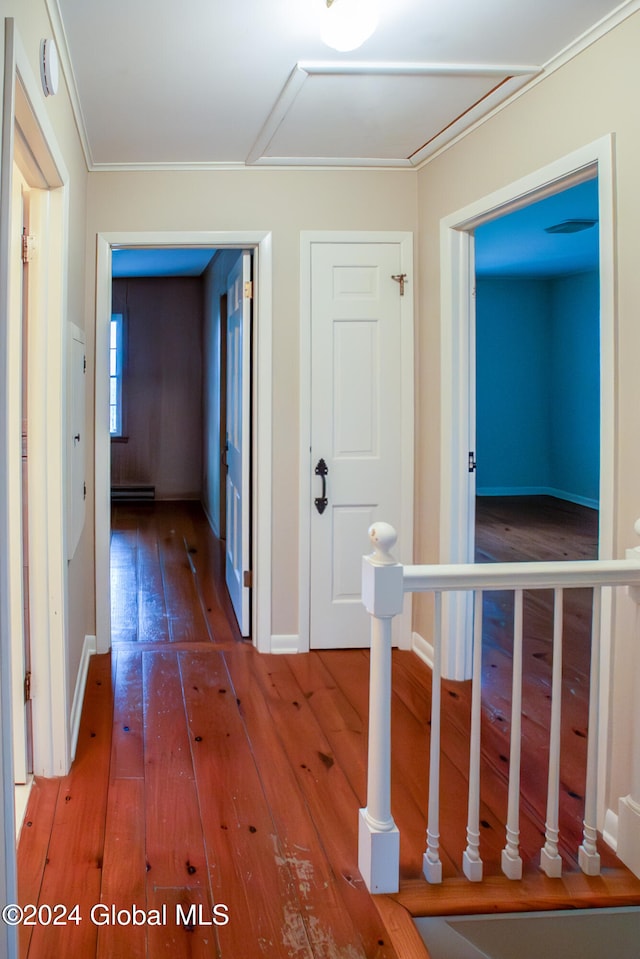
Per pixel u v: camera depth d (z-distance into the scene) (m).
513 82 2.65
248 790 2.44
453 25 2.26
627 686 2.14
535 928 1.89
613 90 2.22
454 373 3.36
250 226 3.62
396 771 2.59
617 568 1.97
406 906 1.88
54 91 2.00
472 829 1.98
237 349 4.30
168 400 8.90
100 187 3.55
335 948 1.73
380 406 3.74
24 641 2.46
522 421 9.06
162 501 8.93
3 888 1.44
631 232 2.13
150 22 2.24
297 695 3.25
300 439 3.71
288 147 3.37
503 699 3.23
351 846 2.14
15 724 2.41
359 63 2.52
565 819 2.32
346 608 3.82
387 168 3.65
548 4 2.14
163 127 3.11
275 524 3.75
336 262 3.67
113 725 2.93
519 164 2.75
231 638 4.03
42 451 2.38
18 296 2.27
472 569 1.93
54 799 2.36
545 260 7.54
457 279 3.34
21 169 2.18
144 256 7.09
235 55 2.47
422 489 3.71
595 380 8.12
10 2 1.50
